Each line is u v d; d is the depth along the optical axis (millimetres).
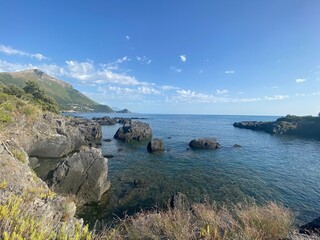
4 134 12547
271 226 5625
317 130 72500
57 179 17078
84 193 17109
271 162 32750
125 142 50469
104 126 93938
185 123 128750
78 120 81812
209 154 37781
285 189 20875
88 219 14445
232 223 5465
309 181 23500
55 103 67188
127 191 19406
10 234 3861
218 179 23562
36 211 5348
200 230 5406
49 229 4730
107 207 16359
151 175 24562
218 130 86875
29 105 30078
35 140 27672
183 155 36531
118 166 28375
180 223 5402
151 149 39281
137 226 5613
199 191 19891
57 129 32219
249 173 26266
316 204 17562
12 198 5160
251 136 68625
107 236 5371
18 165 8531
